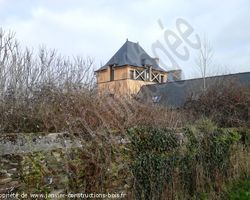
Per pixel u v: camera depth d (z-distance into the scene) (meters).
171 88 17.92
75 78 6.80
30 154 3.58
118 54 24.91
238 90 10.95
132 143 4.94
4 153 3.36
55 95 4.80
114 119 5.02
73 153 4.03
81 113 4.54
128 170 4.62
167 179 5.28
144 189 4.81
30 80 6.03
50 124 4.30
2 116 4.02
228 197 6.17
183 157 5.80
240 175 7.27
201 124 7.28
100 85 6.39
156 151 5.33
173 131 5.90
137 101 6.45
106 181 4.29
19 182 3.41
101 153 4.32
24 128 4.19
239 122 10.10
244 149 8.12
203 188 6.05
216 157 6.90
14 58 5.98
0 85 4.93
